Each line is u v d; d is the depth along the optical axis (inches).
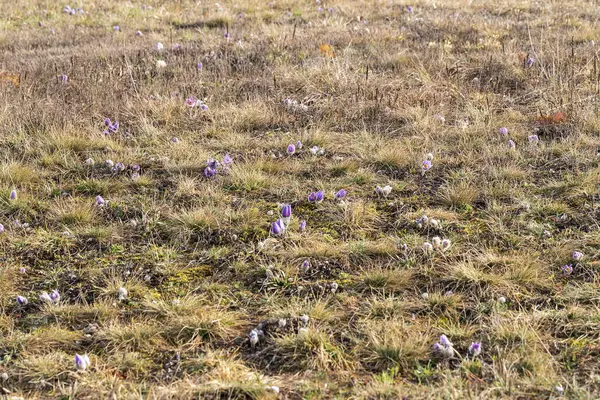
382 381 134.4
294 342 144.6
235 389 132.0
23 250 187.8
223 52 402.0
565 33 413.7
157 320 156.6
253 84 330.0
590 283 163.9
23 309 162.1
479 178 224.8
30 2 601.9
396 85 315.6
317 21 502.3
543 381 130.6
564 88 292.5
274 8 566.6
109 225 201.2
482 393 125.2
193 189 219.0
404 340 146.3
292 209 208.2
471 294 163.9
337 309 160.1
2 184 222.7
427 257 179.3
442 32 434.9
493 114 281.7
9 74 346.0
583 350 141.1
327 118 284.5
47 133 263.6
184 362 142.2
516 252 179.6
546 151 241.1
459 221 198.4
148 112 292.0
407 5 546.0
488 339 145.0
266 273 171.6
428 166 228.1
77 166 239.3
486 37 414.0
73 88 325.4
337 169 235.5
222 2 593.3
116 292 166.2
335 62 341.7
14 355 144.7
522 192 211.9
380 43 396.5
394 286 166.9
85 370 137.7
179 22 524.7
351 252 181.3
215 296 165.0
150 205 211.3
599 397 123.7
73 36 485.1
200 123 283.0
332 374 138.7
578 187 211.9
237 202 212.2
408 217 200.7
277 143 258.8
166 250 185.2
